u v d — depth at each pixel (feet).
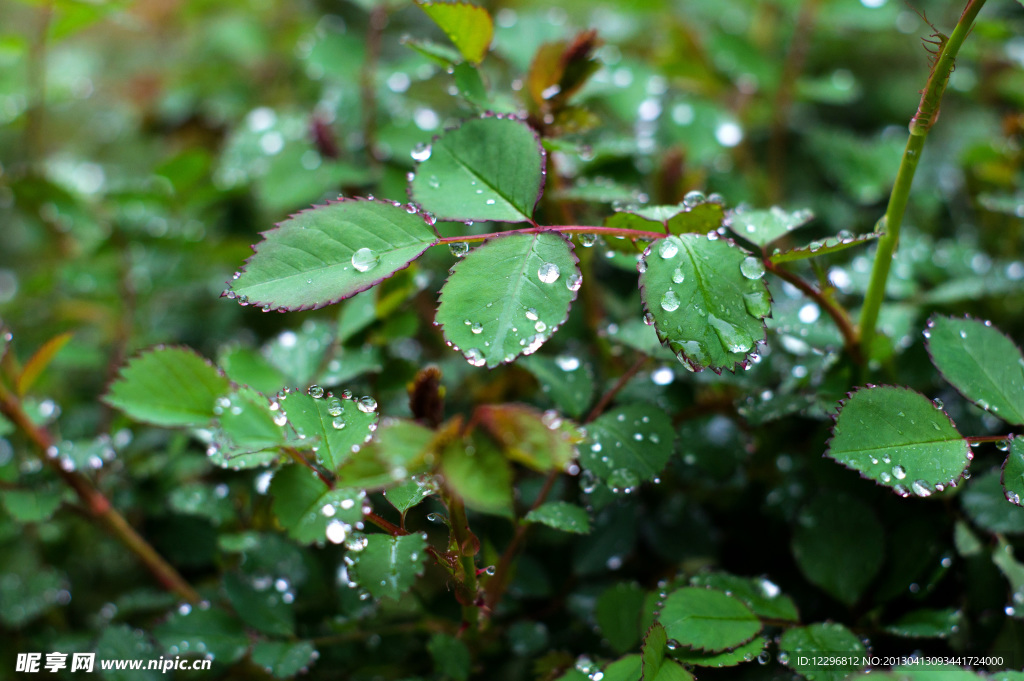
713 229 1.55
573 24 2.52
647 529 1.70
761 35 2.44
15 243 2.57
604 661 1.59
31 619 1.74
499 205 1.55
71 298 2.11
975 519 1.61
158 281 2.01
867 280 1.75
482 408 1.44
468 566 1.53
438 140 1.56
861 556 1.62
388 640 1.66
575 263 1.51
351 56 2.00
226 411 1.54
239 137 2.04
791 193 2.14
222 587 1.68
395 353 1.78
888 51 2.49
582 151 1.63
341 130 1.94
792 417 1.70
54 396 1.92
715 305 1.51
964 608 1.61
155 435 1.83
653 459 1.59
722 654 1.54
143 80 2.82
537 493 1.69
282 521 1.53
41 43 2.05
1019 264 1.77
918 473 1.52
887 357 1.66
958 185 1.95
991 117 2.15
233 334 2.05
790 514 1.69
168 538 1.76
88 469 1.72
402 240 1.52
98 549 1.83
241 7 2.73
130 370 1.56
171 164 1.91
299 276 1.50
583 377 1.65
